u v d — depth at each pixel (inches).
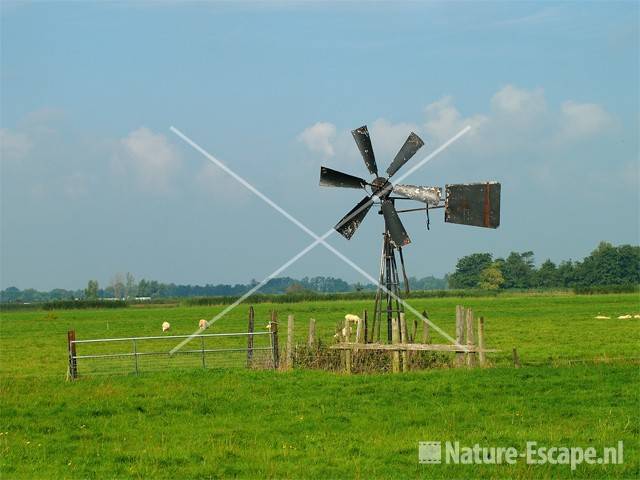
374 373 1505.9
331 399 1302.9
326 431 1115.9
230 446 1042.7
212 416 1230.9
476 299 5831.7
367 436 1082.7
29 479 919.7
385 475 906.7
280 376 1518.2
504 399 1272.1
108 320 4202.8
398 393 1323.8
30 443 1091.3
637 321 3085.6
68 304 6328.7
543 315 3563.0
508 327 2854.3
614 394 1294.3
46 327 3715.6
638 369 1521.9
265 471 932.0
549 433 1065.5
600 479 891.4
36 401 1354.6
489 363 1578.5
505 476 900.0
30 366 1998.0
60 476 932.0
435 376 1438.2
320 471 927.7
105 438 1115.3
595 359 1764.3
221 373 1572.3
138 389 1433.3
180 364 1863.9
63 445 1081.4
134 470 945.5
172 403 1309.1
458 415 1178.0
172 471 947.3
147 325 3636.8
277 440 1077.1
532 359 1802.4
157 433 1133.1
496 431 1086.4
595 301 4894.2
